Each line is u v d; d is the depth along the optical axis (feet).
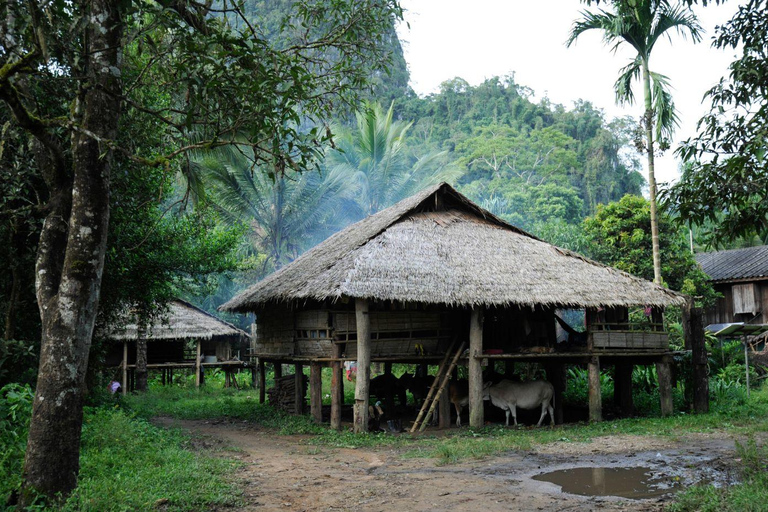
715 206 23.59
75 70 21.47
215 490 24.16
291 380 54.70
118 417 33.22
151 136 30.63
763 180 22.56
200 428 46.42
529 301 41.65
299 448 36.55
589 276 45.70
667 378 46.70
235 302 59.57
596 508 21.72
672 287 75.87
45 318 20.85
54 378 20.26
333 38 28.32
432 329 46.09
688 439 35.68
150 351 83.82
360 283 39.34
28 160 26.61
